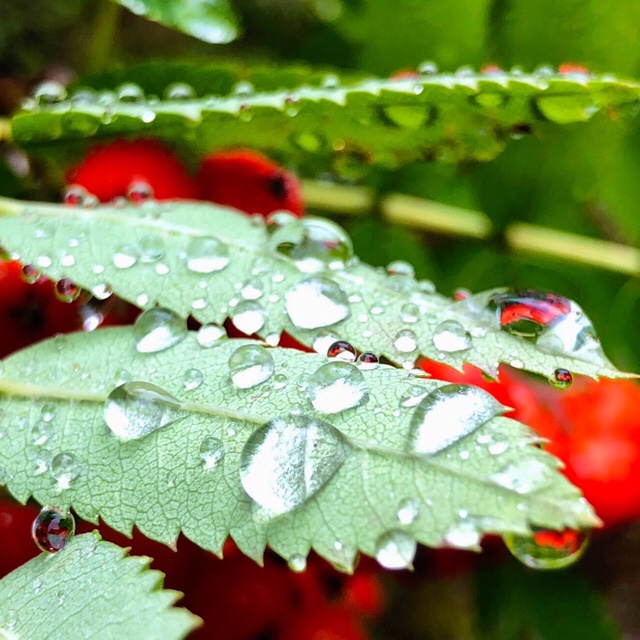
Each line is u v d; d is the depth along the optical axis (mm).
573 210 172
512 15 171
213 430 119
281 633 138
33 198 148
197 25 155
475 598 157
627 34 167
